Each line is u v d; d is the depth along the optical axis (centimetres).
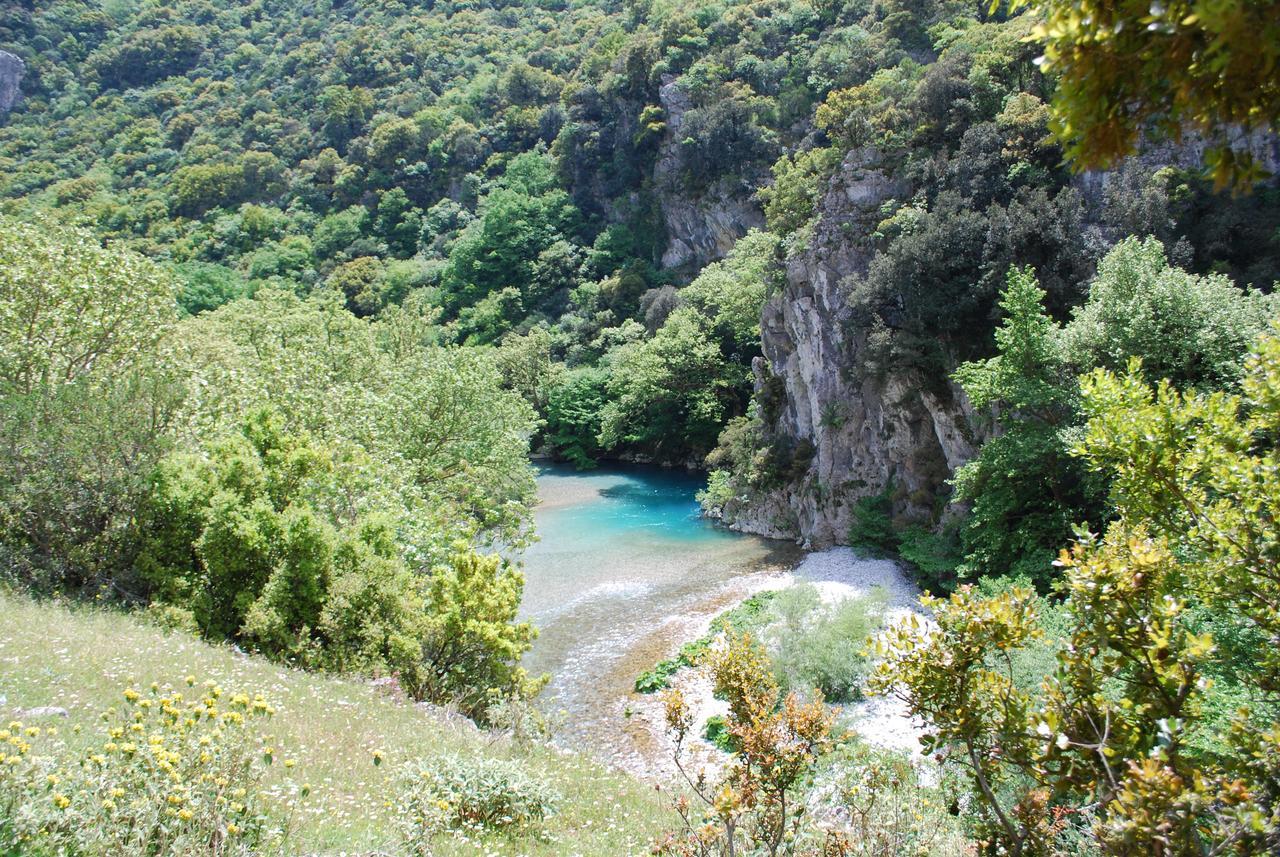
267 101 13000
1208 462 741
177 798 632
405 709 1417
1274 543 650
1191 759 603
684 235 8600
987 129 3706
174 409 2031
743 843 761
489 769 1051
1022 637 665
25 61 13362
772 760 684
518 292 9012
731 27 8944
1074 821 751
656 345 6456
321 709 1262
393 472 2505
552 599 3250
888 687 695
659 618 3002
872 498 3747
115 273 2311
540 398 7362
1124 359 2320
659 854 791
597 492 5581
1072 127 454
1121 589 621
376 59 13362
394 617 1772
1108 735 598
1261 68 382
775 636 2380
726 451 4856
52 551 1780
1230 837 479
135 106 12950
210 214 10750
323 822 791
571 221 9819
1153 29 385
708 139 8019
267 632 1661
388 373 3450
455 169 11512
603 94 9975
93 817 601
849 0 8175
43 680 1075
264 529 1809
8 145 11888
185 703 817
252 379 2594
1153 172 3422
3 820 560
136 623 1553
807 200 4650
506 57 13275
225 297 8494
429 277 10050
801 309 4188
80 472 1802
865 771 1035
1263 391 719
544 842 966
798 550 3922
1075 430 2311
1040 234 3183
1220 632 871
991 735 680
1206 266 3225
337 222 10938
